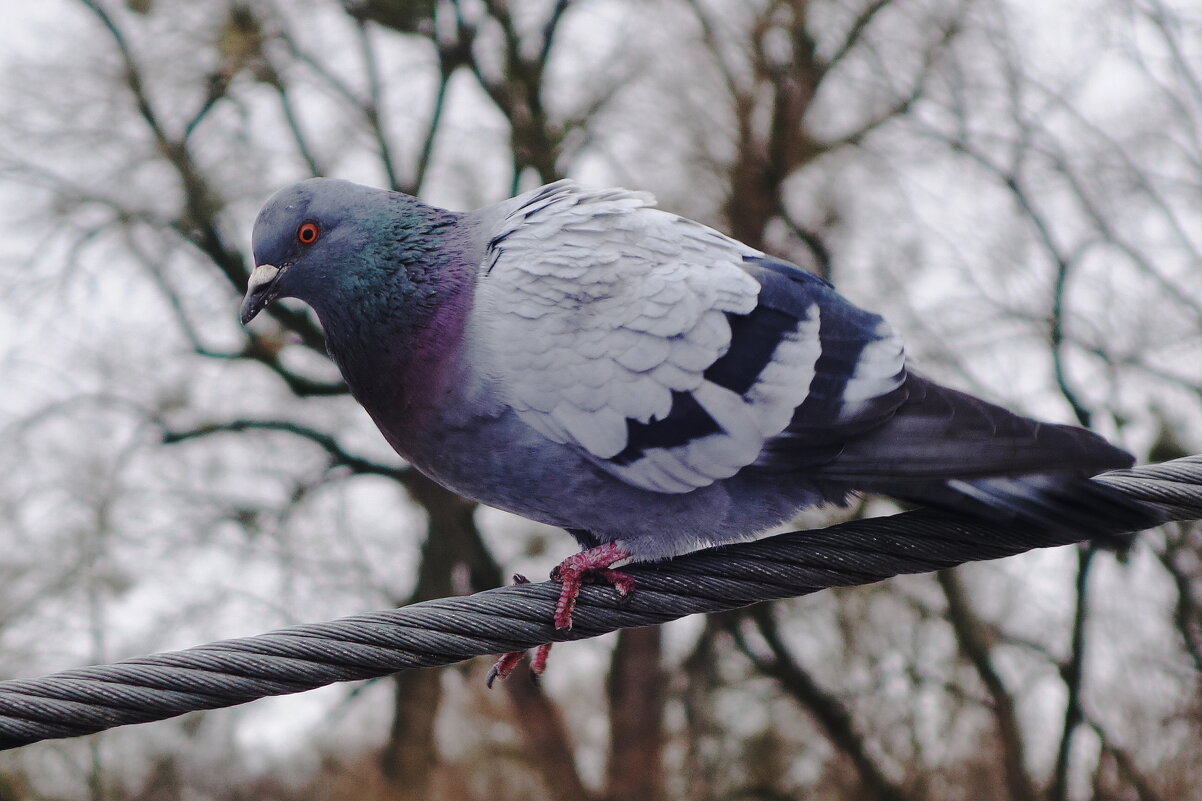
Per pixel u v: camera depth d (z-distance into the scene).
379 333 4.77
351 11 15.34
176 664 3.95
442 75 16.12
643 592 4.46
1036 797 13.71
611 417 4.49
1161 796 12.98
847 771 14.24
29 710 3.83
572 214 4.73
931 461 4.22
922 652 13.97
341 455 15.76
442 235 4.84
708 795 13.92
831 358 4.44
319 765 13.14
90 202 14.77
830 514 12.75
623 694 14.32
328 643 4.11
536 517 5.00
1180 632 13.09
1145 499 4.39
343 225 4.86
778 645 14.05
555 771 13.20
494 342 4.57
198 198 14.65
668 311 4.47
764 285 4.57
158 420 15.09
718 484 4.60
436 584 15.10
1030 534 4.39
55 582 13.47
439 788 12.95
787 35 14.95
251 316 4.98
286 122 15.86
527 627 4.43
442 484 5.08
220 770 12.95
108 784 12.70
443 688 13.30
